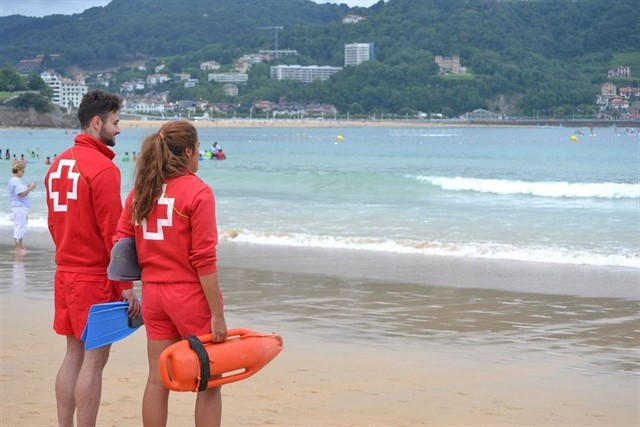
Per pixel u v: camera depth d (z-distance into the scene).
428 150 72.69
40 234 17.52
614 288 11.02
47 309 9.55
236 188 28.77
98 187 4.87
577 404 6.10
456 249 14.57
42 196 25.31
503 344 8.03
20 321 8.85
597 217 19.22
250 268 12.86
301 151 72.94
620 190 25.08
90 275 4.95
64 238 4.96
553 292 10.77
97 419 5.57
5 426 5.39
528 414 5.84
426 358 7.46
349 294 10.69
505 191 26.22
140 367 6.94
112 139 5.09
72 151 5.00
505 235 16.38
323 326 8.80
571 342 8.11
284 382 6.59
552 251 14.12
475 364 7.25
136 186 4.35
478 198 24.45
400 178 29.61
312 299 10.34
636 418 5.77
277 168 42.62
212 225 4.29
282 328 8.71
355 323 8.96
